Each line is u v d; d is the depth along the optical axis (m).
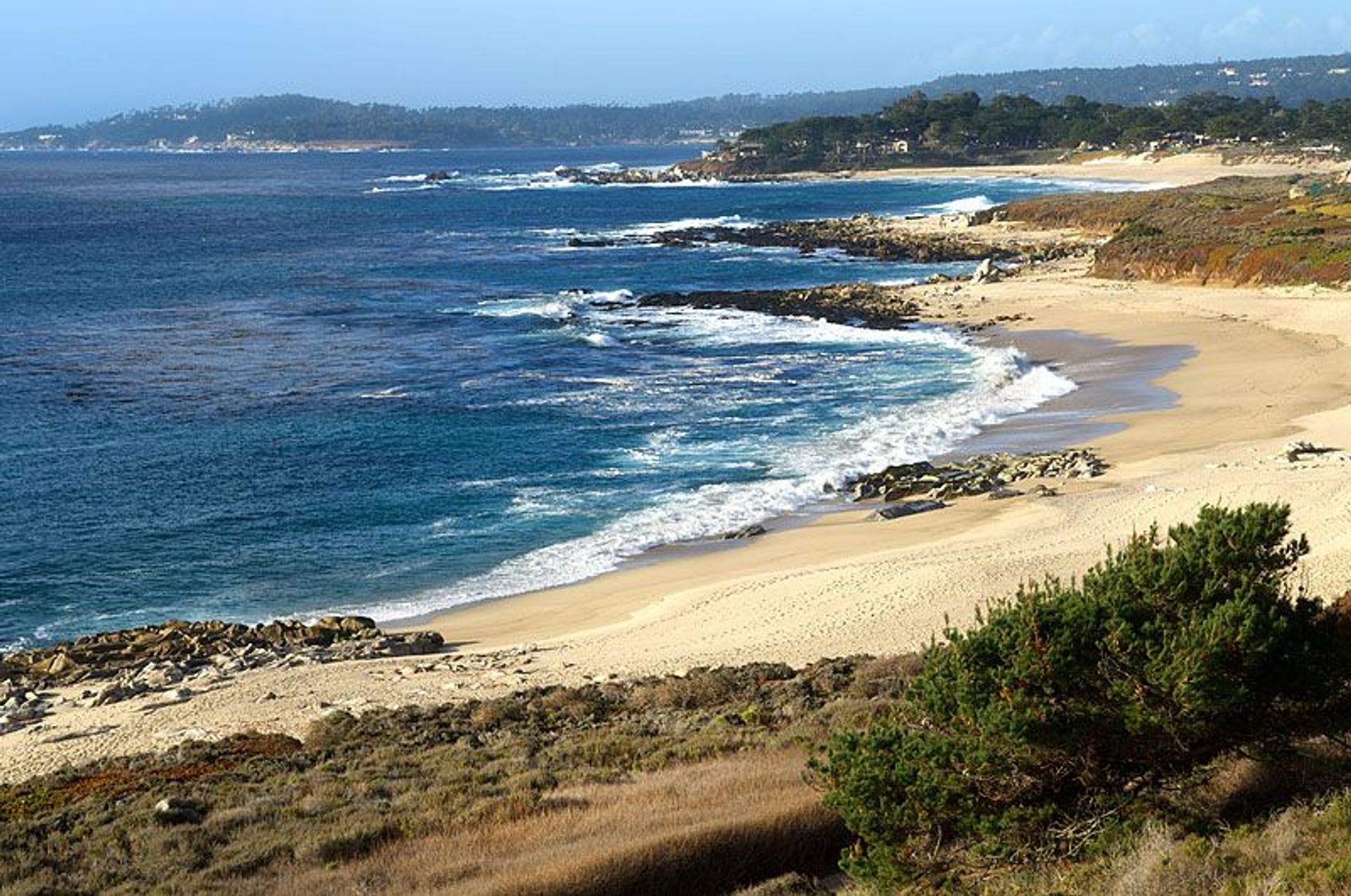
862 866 13.48
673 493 42.34
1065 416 50.81
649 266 108.38
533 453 47.47
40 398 56.59
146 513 40.62
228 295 91.12
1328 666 13.00
